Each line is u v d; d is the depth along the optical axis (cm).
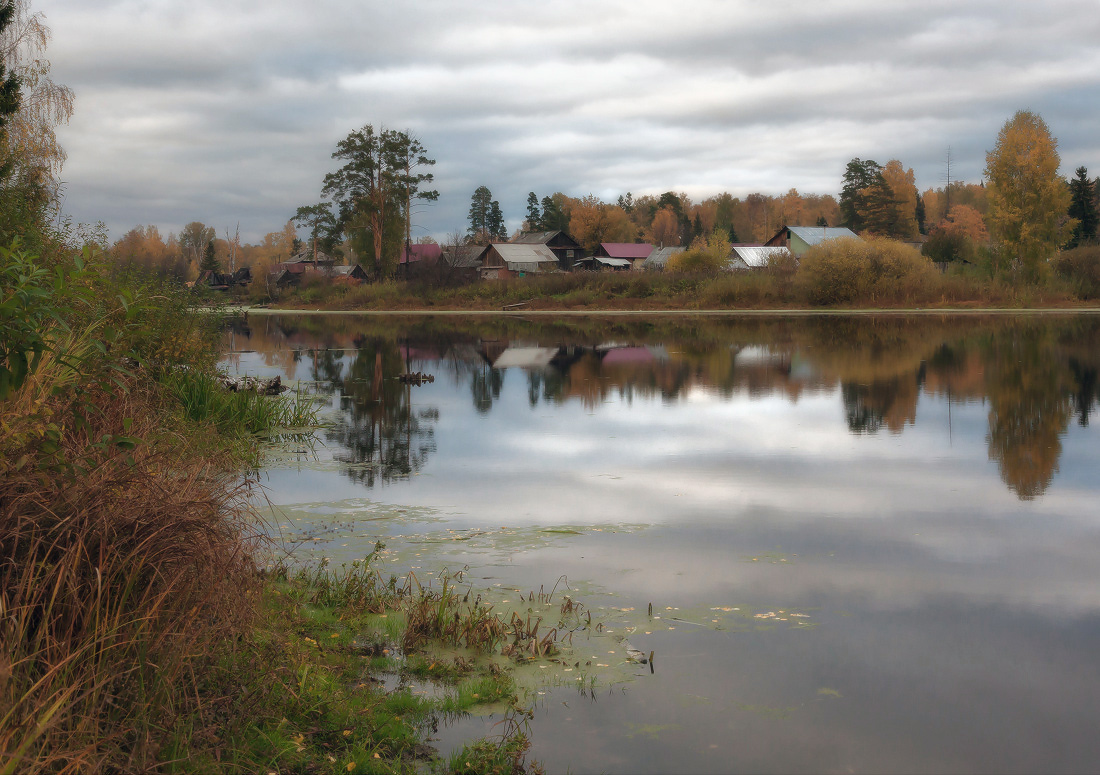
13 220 968
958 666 473
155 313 1183
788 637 511
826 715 419
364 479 941
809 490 883
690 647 495
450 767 368
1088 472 945
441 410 1459
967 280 4794
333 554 667
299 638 480
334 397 1620
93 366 466
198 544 402
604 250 9125
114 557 375
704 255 6009
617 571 630
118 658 354
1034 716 420
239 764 347
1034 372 1844
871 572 629
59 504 381
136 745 327
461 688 440
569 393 1661
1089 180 6906
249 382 1549
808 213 13675
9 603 345
